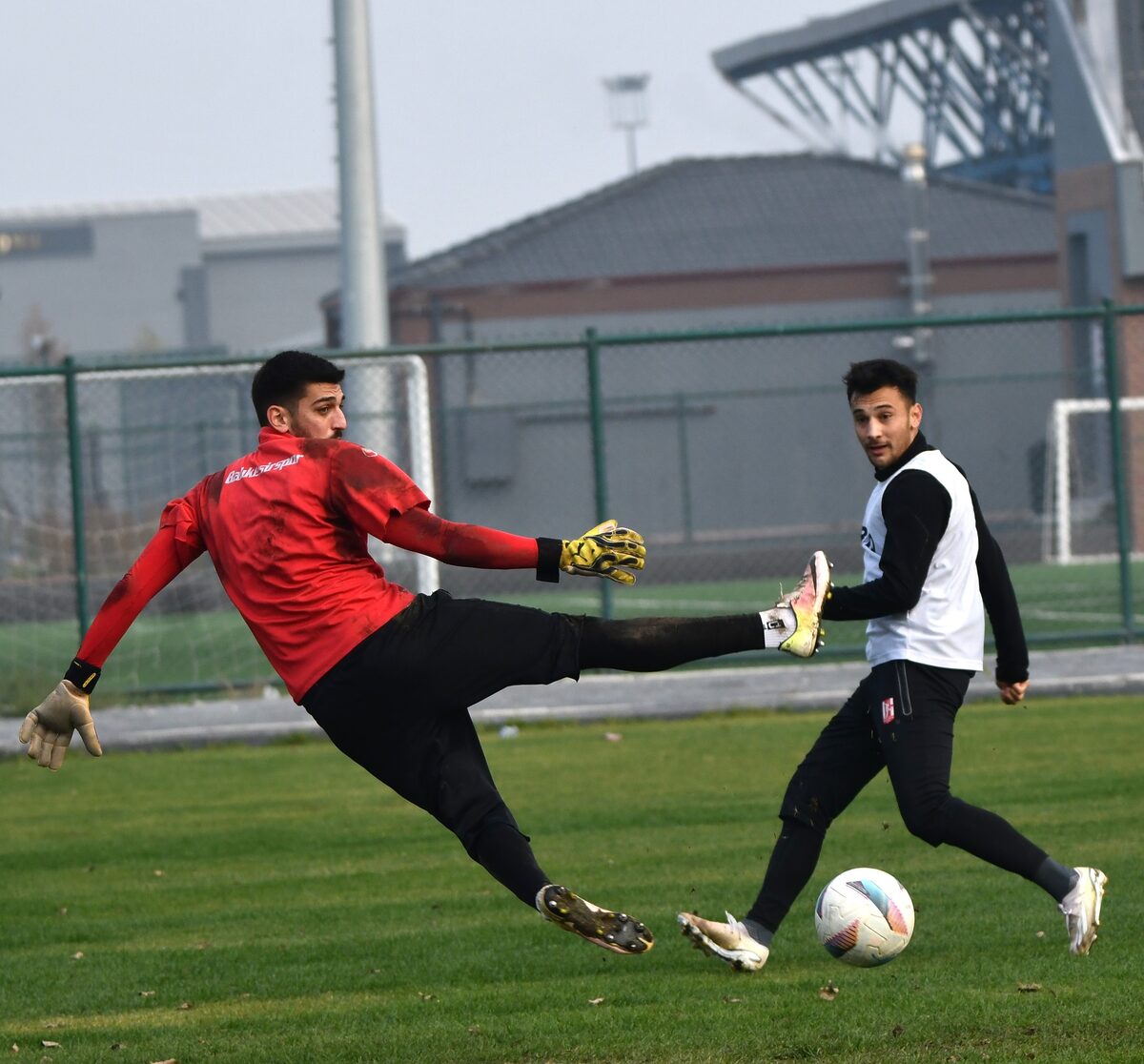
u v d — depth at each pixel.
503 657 15.78
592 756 39.28
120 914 25.17
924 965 20.03
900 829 29.67
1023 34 159.38
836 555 94.19
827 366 125.56
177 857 29.72
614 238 131.25
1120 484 51.31
